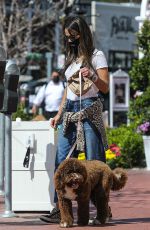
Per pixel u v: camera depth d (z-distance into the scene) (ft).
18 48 119.34
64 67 33.99
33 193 37.65
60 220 33.24
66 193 31.12
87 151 33.40
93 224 32.68
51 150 37.32
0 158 41.01
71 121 33.50
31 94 124.77
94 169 31.68
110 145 64.03
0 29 114.73
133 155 64.64
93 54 33.50
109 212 34.35
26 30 126.41
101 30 138.41
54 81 72.59
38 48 134.62
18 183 37.68
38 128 37.37
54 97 72.43
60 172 30.66
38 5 121.39
